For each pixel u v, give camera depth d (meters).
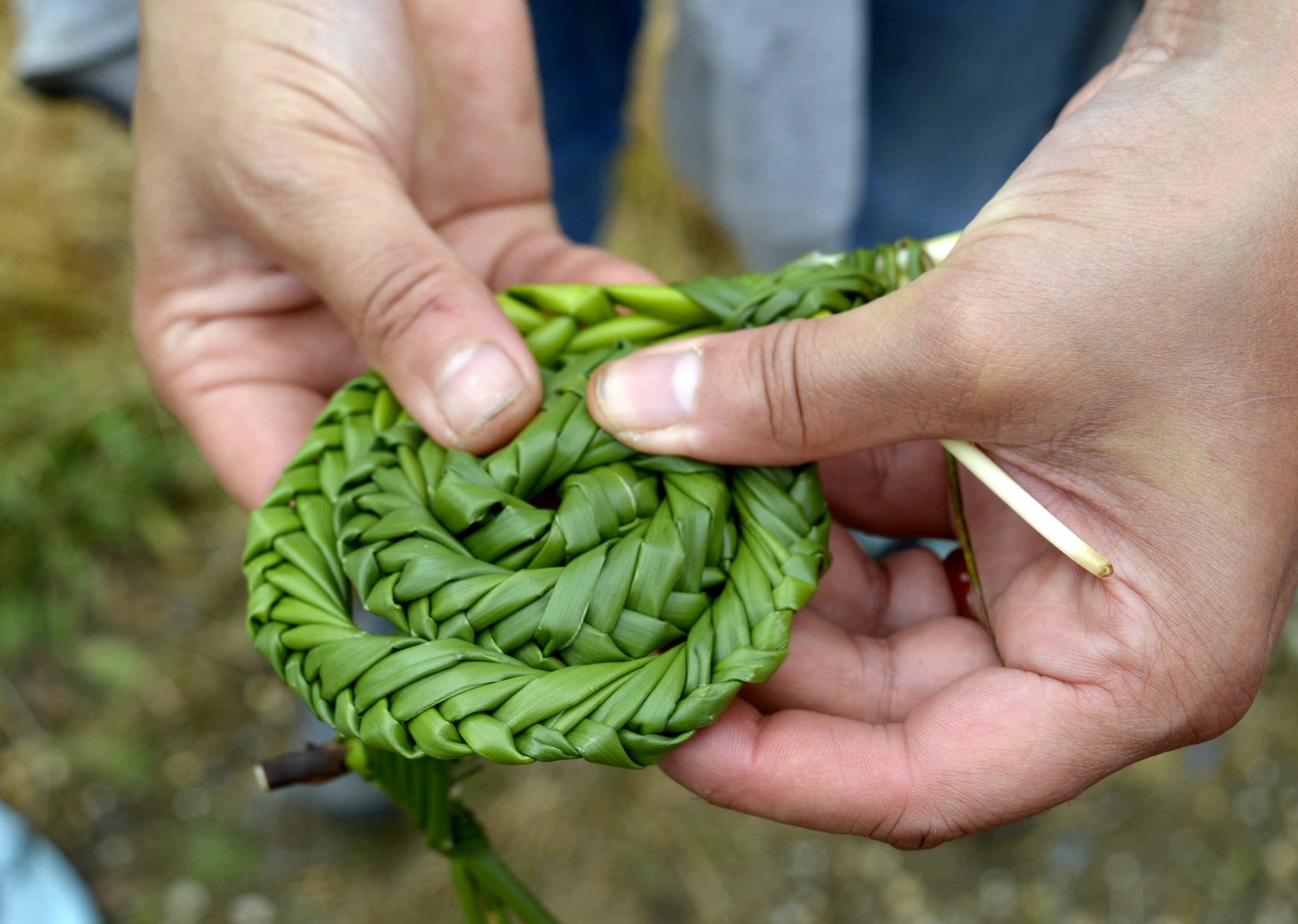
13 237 0.62
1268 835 0.49
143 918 0.47
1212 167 0.24
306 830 0.49
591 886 0.47
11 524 0.53
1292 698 0.51
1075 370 0.24
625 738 0.23
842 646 0.27
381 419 0.27
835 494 0.30
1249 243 0.24
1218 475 0.24
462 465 0.25
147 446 0.57
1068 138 0.25
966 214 0.49
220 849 0.48
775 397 0.24
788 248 0.46
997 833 0.49
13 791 0.49
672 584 0.24
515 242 0.35
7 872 0.43
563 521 0.24
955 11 0.40
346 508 0.25
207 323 0.31
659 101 0.49
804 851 0.49
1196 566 0.24
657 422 0.25
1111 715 0.25
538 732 0.23
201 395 0.32
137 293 0.32
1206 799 0.49
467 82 0.33
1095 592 0.25
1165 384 0.24
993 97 0.44
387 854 0.48
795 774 0.25
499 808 0.48
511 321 0.27
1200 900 0.47
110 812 0.49
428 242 0.28
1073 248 0.24
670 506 0.25
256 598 0.25
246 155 0.28
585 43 0.43
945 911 0.48
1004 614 0.26
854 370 0.24
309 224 0.28
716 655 0.24
